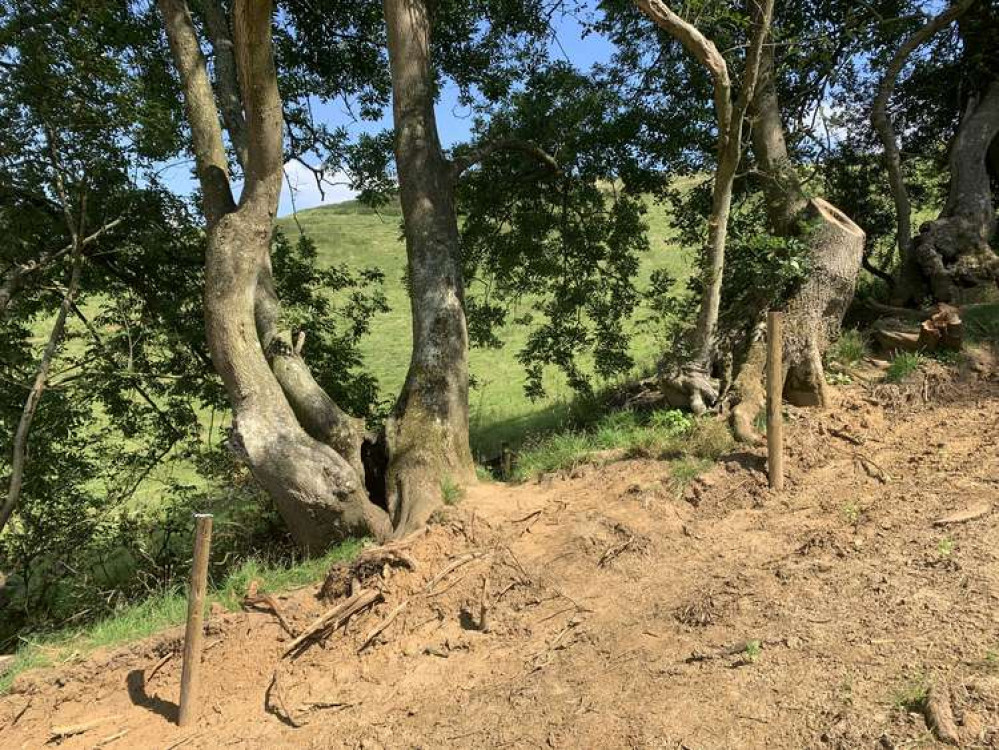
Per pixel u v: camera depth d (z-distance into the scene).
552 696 3.79
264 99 6.44
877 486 5.47
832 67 10.45
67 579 9.15
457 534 5.76
